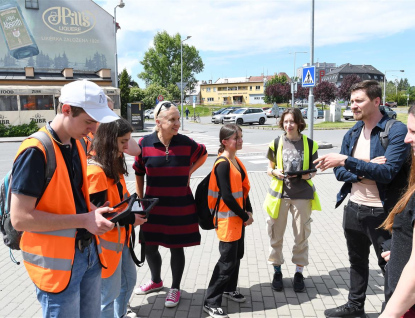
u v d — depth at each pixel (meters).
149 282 3.77
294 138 3.81
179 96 76.50
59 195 1.94
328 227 5.89
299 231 3.77
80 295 2.23
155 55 77.88
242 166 3.44
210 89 103.00
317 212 6.73
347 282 3.99
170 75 78.50
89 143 2.94
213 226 3.42
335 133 22.55
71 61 30.19
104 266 2.29
